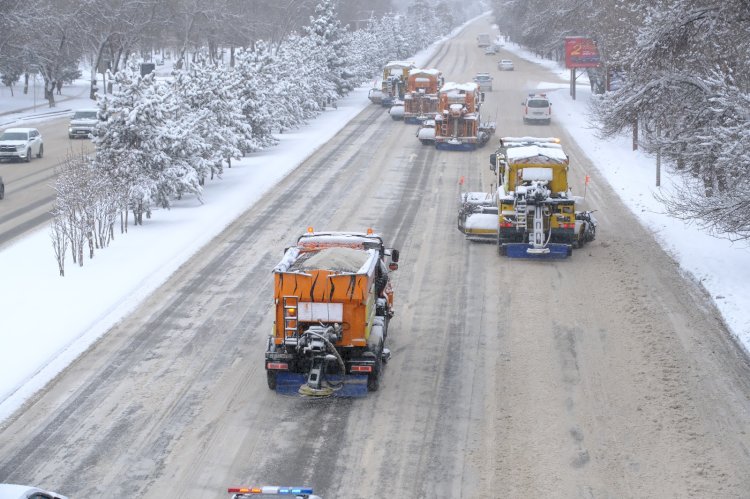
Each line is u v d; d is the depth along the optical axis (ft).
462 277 109.19
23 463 62.59
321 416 70.44
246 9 549.13
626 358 82.38
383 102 317.83
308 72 292.61
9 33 345.31
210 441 66.03
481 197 137.08
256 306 97.40
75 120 254.88
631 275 110.22
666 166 187.93
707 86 118.01
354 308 72.49
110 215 125.39
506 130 251.80
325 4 352.90
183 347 85.20
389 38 533.55
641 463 62.28
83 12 378.94
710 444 65.16
